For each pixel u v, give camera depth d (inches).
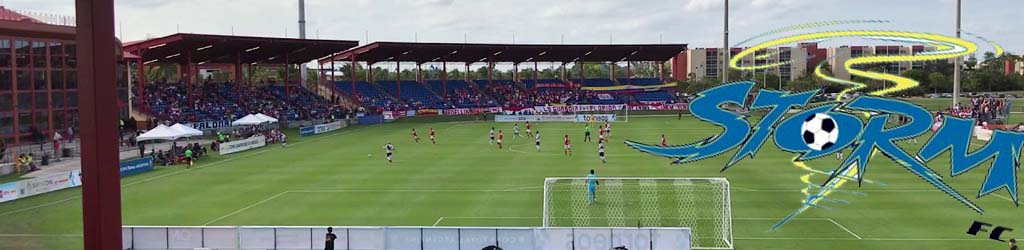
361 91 5108.3
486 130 3767.2
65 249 1222.9
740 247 1194.0
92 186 574.9
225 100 4094.5
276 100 4372.5
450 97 5334.6
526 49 5128.0
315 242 1126.4
